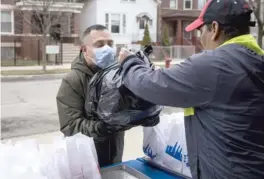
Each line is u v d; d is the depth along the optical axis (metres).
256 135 1.41
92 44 2.17
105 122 1.88
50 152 1.71
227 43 1.48
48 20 19.36
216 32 1.50
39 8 19.56
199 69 1.40
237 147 1.40
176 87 1.42
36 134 6.43
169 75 1.44
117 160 2.38
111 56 2.14
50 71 18.22
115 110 1.82
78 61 2.23
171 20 32.47
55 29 24.17
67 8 24.66
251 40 1.49
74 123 2.10
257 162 1.40
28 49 24.36
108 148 2.30
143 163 2.38
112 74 1.82
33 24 21.83
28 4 21.73
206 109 1.46
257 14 10.67
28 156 1.67
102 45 2.18
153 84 1.47
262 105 1.40
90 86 1.94
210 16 1.50
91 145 1.79
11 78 15.83
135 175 2.10
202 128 1.49
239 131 1.40
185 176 2.10
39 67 20.23
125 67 1.62
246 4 1.49
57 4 23.58
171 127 2.23
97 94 1.90
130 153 5.12
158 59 26.00
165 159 2.25
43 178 1.52
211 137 1.45
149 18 29.84
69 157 1.69
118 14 28.47
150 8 29.92
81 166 1.71
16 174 1.52
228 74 1.39
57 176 1.62
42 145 1.84
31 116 8.10
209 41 1.54
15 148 1.73
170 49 26.86
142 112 1.82
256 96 1.39
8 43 24.05
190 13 33.12
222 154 1.42
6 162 1.60
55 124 7.30
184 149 2.13
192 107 1.50
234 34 1.49
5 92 11.92
